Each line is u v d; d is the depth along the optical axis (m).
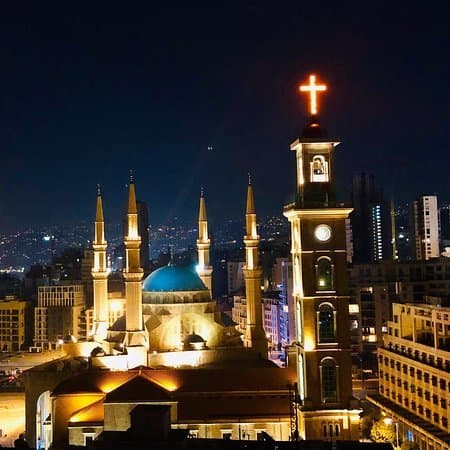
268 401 115.88
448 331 131.12
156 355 132.75
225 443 72.25
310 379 104.44
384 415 146.88
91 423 110.75
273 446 70.94
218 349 138.25
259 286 145.25
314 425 103.69
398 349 154.88
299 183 108.25
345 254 106.06
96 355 130.12
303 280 105.50
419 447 132.62
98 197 152.00
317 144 106.69
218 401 115.81
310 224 106.00
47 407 136.88
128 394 110.38
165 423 74.50
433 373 132.00
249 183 147.88
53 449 112.62
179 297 142.62
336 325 105.31
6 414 173.75
